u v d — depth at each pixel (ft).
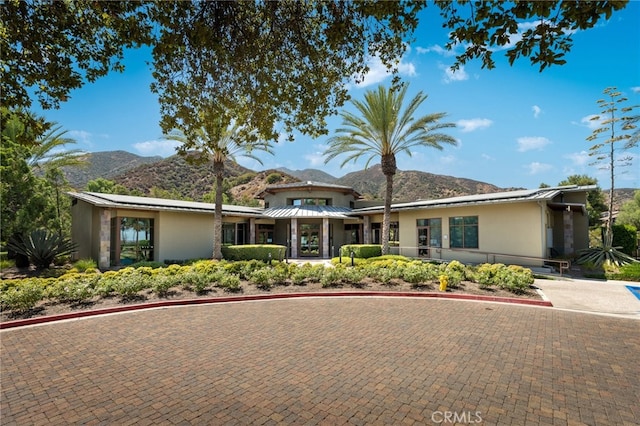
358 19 15.12
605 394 13.91
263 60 16.06
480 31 11.28
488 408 12.83
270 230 93.66
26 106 16.63
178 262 66.03
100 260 56.59
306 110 18.62
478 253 60.80
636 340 20.81
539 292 36.09
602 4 9.18
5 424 12.00
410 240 73.00
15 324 25.38
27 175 59.06
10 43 14.89
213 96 16.39
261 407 13.00
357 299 34.19
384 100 60.59
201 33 13.02
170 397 13.87
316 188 96.37
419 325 24.30
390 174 63.77
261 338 21.49
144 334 22.63
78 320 26.66
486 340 20.81
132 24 13.71
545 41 10.71
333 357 18.08
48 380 15.57
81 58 16.38
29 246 51.26
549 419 12.10
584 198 61.36
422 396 13.78
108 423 12.02
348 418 12.19
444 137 60.49
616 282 42.78
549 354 18.39
